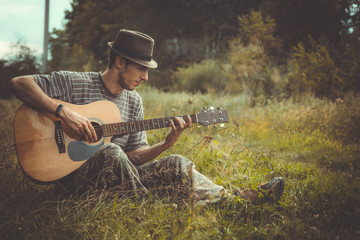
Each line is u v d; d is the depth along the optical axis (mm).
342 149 4785
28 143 2314
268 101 8734
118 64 2518
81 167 2340
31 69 12828
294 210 2301
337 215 2377
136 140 2738
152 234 1931
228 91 11609
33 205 2123
